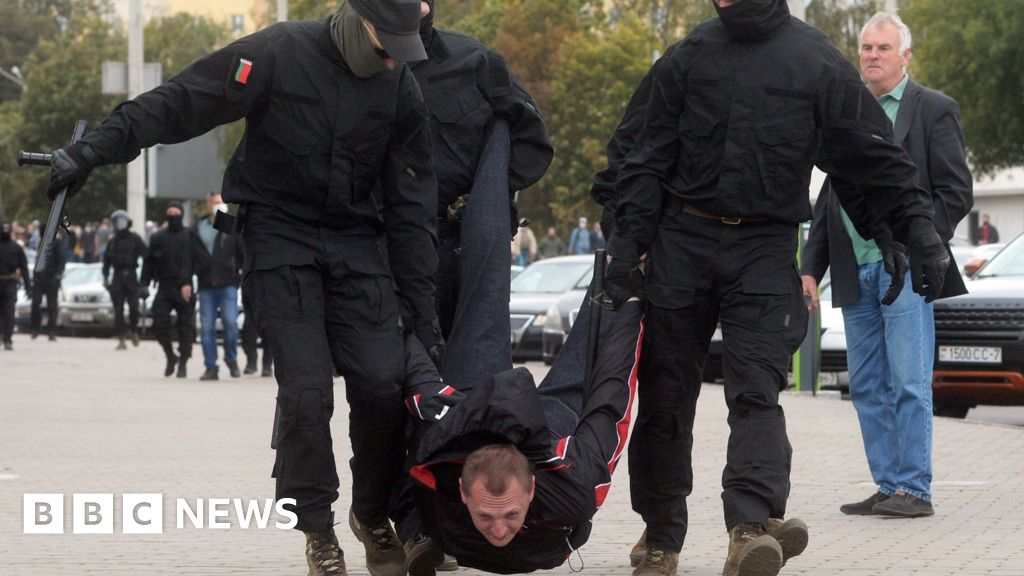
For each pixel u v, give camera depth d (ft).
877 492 37.86
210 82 25.88
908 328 36.88
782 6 26.58
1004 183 270.46
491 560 24.99
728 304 26.89
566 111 247.70
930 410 37.22
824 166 28.40
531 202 254.68
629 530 34.96
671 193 27.07
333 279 26.58
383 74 26.45
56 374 93.66
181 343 91.66
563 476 24.32
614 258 27.02
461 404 24.25
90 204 281.74
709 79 26.53
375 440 27.25
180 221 90.99
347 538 34.17
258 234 26.55
